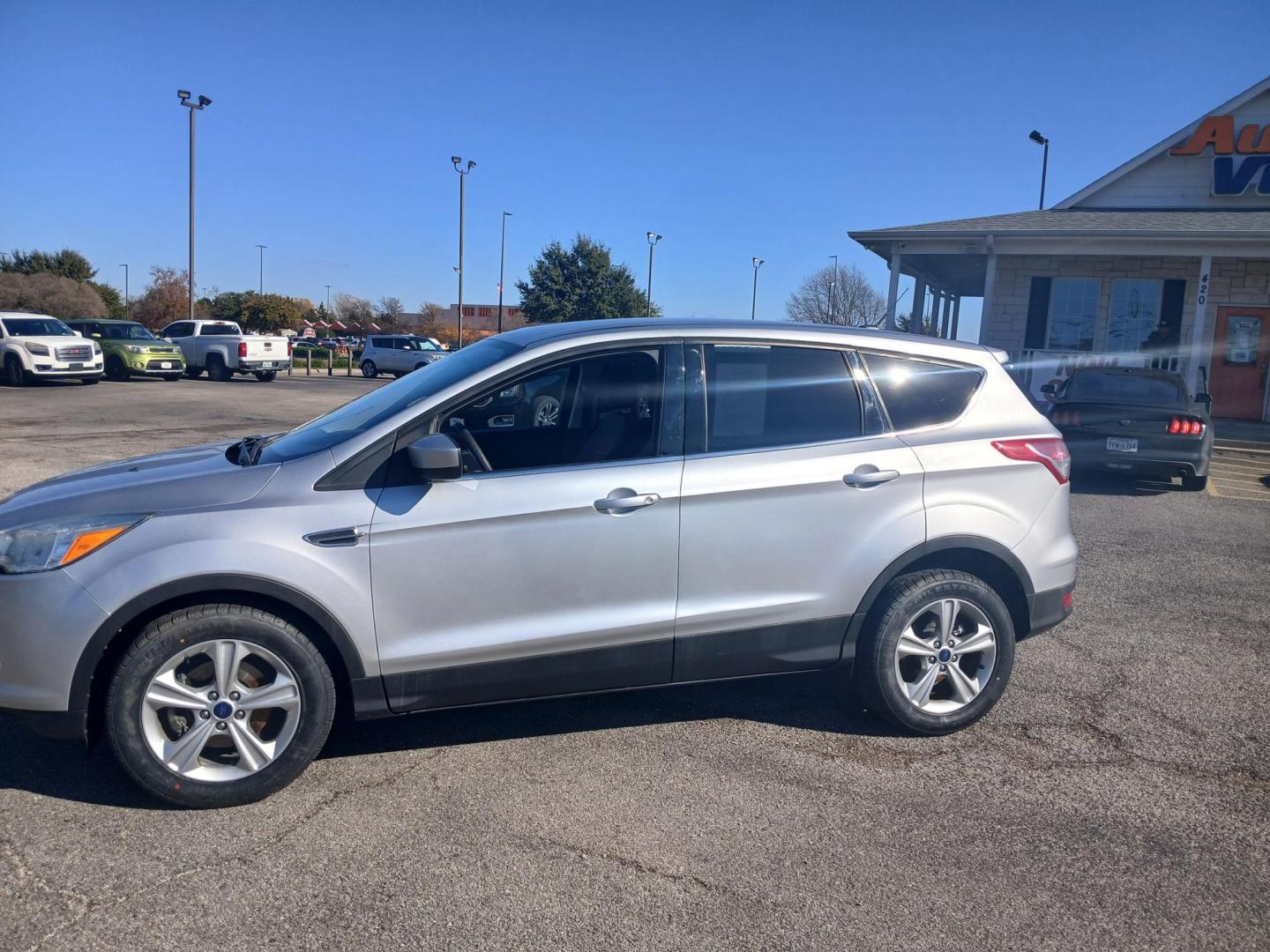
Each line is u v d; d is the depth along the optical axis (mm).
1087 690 4984
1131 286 19156
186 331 30578
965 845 3473
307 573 3586
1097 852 3447
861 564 4180
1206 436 10836
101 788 3760
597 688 4039
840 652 4254
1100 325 19406
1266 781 4020
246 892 3092
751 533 4051
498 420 4414
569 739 4297
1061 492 4488
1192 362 17062
